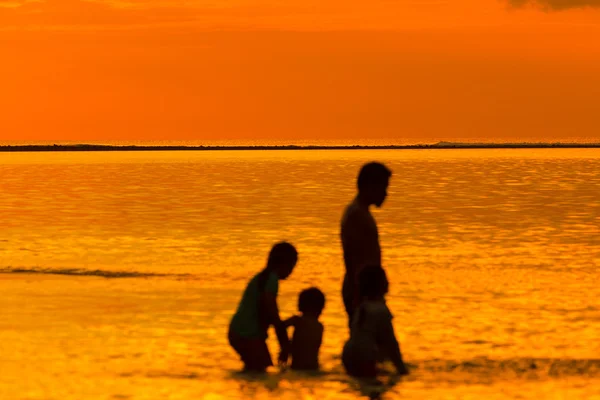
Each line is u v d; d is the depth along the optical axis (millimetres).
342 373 30266
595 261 56844
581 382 28547
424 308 41375
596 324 37781
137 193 124938
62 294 44969
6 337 34938
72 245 65438
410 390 27828
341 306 41875
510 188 134750
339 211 93812
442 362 31344
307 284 48312
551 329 36750
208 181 159000
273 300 30797
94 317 39031
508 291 45875
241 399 26844
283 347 31078
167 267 54562
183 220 84375
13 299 43469
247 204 103812
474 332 36156
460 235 71625
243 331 30781
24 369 30062
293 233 72812
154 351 32875
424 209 96438
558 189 132500
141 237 70438
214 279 50062
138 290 46156
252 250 62375
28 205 104062
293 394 27453
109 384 28312
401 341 34562
